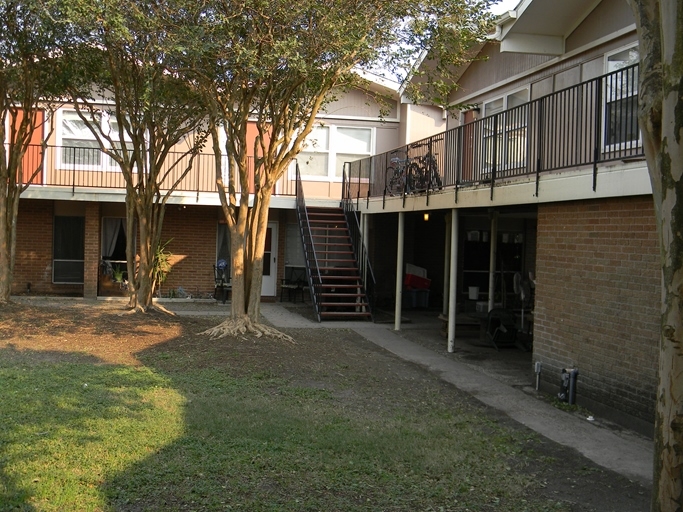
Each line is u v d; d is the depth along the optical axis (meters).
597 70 10.58
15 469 5.11
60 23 10.28
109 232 18.66
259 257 11.64
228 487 5.06
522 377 9.99
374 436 6.56
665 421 2.93
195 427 6.46
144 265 13.74
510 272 19.33
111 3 8.99
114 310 13.81
